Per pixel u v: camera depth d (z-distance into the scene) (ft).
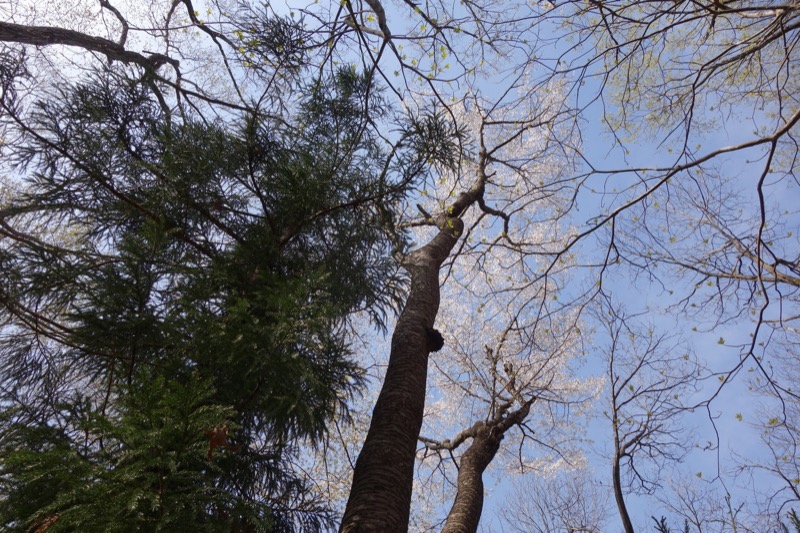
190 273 10.46
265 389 10.21
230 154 12.35
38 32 18.69
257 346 9.43
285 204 12.47
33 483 7.78
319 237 12.80
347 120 15.74
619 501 30.66
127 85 11.97
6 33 18.19
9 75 11.57
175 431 7.11
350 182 13.01
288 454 12.64
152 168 11.34
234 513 7.86
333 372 11.79
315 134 14.93
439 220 25.70
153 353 9.70
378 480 12.45
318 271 10.45
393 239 13.78
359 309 13.60
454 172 14.75
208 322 9.52
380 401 14.83
